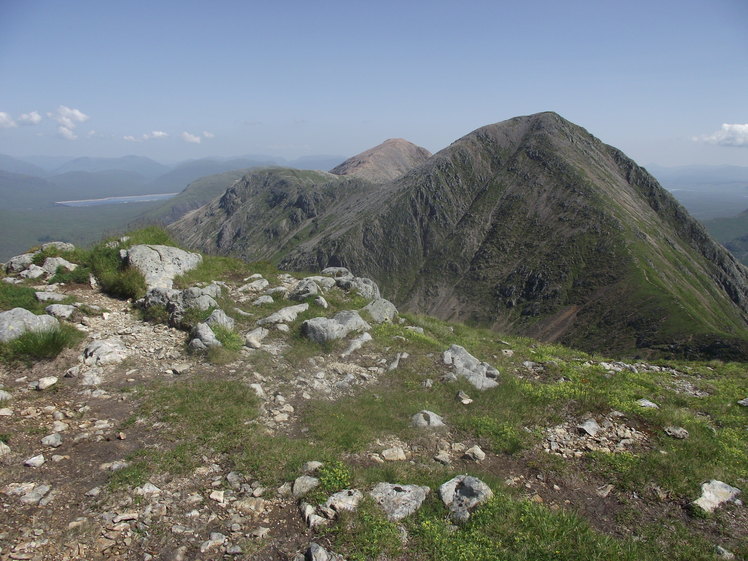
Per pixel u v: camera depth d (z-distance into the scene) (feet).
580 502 26.78
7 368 33.14
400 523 22.77
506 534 22.52
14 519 20.01
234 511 22.43
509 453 31.86
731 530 24.95
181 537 20.49
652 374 54.29
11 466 23.49
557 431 35.27
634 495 27.71
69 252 56.44
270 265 72.02
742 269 541.34
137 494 22.47
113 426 28.40
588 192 567.59
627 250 467.11
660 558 22.17
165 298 47.11
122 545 19.56
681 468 30.37
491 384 42.63
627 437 34.88
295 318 49.26
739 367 63.98
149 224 65.46
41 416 28.48
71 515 20.76
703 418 40.91
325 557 19.75
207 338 40.42
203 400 32.24
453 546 21.52
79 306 44.70
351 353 44.57
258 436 28.78
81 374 34.04
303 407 34.63
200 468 25.30
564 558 21.25
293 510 22.99
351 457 28.60
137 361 37.50
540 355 57.47
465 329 68.95
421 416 34.68
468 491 25.16
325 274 71.77
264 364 39.83
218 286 53.78
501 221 610.65
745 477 30.60
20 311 36.70
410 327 56.13
